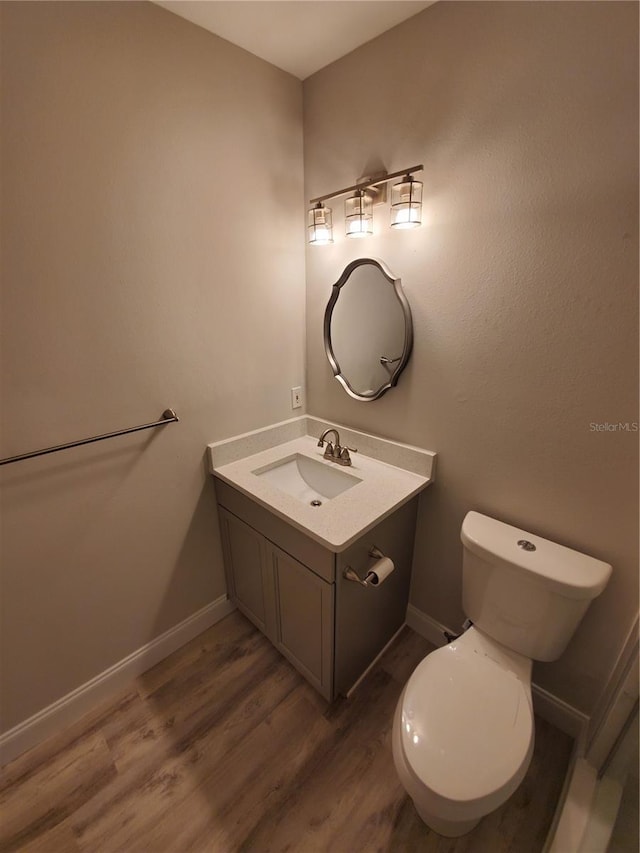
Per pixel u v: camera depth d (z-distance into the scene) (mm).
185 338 1450
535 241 1103
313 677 1523
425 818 1157
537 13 975
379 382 1614
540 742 1381
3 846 1141
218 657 1713
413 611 1818
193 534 1685
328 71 1467
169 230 1320
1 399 1083
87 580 1382
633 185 929
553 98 995
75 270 1146
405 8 1165
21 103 975
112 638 1508
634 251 957
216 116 1353
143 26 1135
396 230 1412
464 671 1190
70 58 1026
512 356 1224
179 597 1704
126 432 1338
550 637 1186
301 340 1882
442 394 1435
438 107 1207
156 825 1178
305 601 1405
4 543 1173
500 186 1135
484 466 1384
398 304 1454
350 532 1228
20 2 930
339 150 1515
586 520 1191
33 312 1092
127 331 1294
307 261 1774
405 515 1552
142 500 1470
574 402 1133
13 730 1316
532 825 1168
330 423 1887
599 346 1056
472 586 1339
